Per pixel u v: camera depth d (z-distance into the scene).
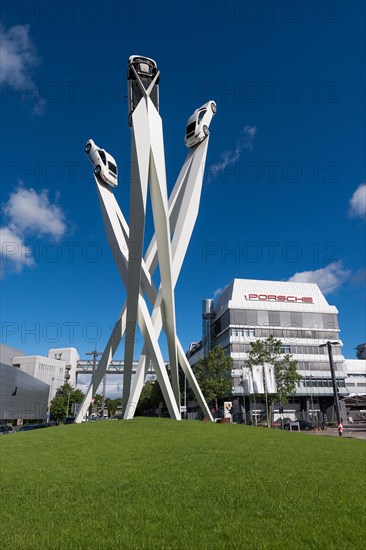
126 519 6.45
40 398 90.06
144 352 30.08
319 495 7.43
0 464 12.21
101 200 30.86
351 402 71.50
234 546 5.22
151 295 29.27
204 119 31.09
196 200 30.20
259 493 7.65
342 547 5.09
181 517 6.43
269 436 18.25
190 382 31.42
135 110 25.75
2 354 117.44
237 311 75.44
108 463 11.55
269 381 43.00
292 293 80.06
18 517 6.83
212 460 11.46
